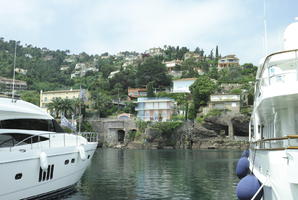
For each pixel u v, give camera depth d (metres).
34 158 14.55
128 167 35.59
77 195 18.88
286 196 8.84
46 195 16.30
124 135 88.31
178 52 185.88
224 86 96.50
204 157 50.38
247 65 129.50
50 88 140.12
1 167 12.62
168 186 22.64
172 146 80.19
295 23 13.02
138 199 18.08
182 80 112.31
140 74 129.62
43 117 18.70
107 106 101.56
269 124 13.93
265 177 10.48
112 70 164.88
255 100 15.42
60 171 17.00
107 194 19.41
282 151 8.91
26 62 172.25
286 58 11.77
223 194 19.66
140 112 91.88
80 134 24.78
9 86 120.50
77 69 197.75
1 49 195.00
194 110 85.94
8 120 16.94
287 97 10.09
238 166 19.25
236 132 80.62
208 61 163.00
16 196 13.73
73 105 87.81
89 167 35.50
